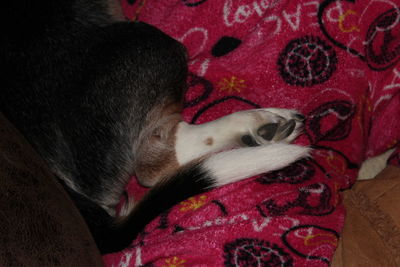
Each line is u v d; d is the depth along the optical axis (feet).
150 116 3.11
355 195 3.23
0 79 2.98
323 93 3.29
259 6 3.37
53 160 3.04
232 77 3.35
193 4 3.42
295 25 3.30
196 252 2.98
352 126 3.32
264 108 3.16
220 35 3.43
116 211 3.20
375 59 3.35
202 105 3.31
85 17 3.15
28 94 3.00
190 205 3.10
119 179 3.13
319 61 3.29
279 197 3.05
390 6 3.29
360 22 3.30
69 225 2.61
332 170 3.21
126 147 3.10
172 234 3.05
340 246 3.12
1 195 2.45
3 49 3.01
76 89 3.03
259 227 3.00
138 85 3.09
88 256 2.63
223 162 3.00
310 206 3.05
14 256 2.38
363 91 3.35
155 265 2.98
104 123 3.05
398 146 3.43
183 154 3.12
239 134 3.11
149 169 3.13
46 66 3.03
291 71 3.31
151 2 3.52
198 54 3.46
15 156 2.60
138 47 3.11
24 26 3.04
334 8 3.28
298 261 2.95
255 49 3.35
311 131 3.25
